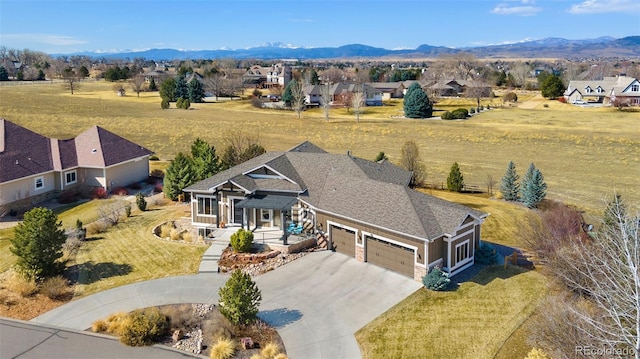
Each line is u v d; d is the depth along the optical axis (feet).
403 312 75.00
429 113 335.88
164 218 115.24
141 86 477.77
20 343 65.72
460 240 88.28
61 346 65.21
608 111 344.69
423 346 66.13
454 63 621.72
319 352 64.80
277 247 95.86
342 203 97.50
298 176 110.32
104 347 65.16
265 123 298.15
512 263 92.63
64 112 315.37
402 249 87.45
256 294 70.90
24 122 269.64
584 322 57.31
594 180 164.96
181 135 249.34
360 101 340.39
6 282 82.28
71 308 75.20
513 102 409.69
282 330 69.92
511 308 75.72
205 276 86.07
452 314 74.28
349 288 82.58
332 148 222.89
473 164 191.52
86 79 606.14
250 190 103.24
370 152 213.87
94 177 138.31
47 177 131.85
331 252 98.12
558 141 237.25
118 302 76.84
